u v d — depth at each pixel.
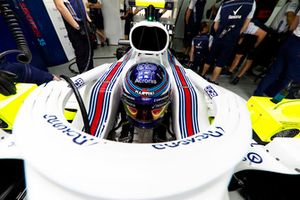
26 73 1.41
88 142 0.46
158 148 0.46
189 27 4.36
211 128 0.56
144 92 0.68
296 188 0.84
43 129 0.49
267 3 3.49
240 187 0.86
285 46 2.33
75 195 0.39
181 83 0.97
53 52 3.60
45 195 0.42
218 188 0.45
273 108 1.28
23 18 2.87
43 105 0.60
